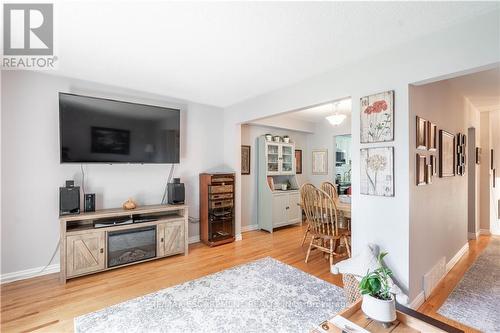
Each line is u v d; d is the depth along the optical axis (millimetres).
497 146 4598
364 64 2330
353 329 1159
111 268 2838
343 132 5305
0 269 2559
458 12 1655
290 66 2566
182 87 3273
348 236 3193
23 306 2143
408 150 1995
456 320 1958
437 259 2539
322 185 4250
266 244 3908
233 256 3367
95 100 2914
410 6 1600
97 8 1624
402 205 2010
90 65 2570
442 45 1840
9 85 2609
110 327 1857
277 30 1899
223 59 2408
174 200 3459
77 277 2691
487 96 3537
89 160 2881
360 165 2307
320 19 1751
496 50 1611
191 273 2809
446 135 2805
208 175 3826
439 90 2641
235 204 4113
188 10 1649
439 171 2613
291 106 3117
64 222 2557
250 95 3631
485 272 2820
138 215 3273
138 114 3229
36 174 2748
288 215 4980
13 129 2629
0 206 2559
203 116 4109
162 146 3436
